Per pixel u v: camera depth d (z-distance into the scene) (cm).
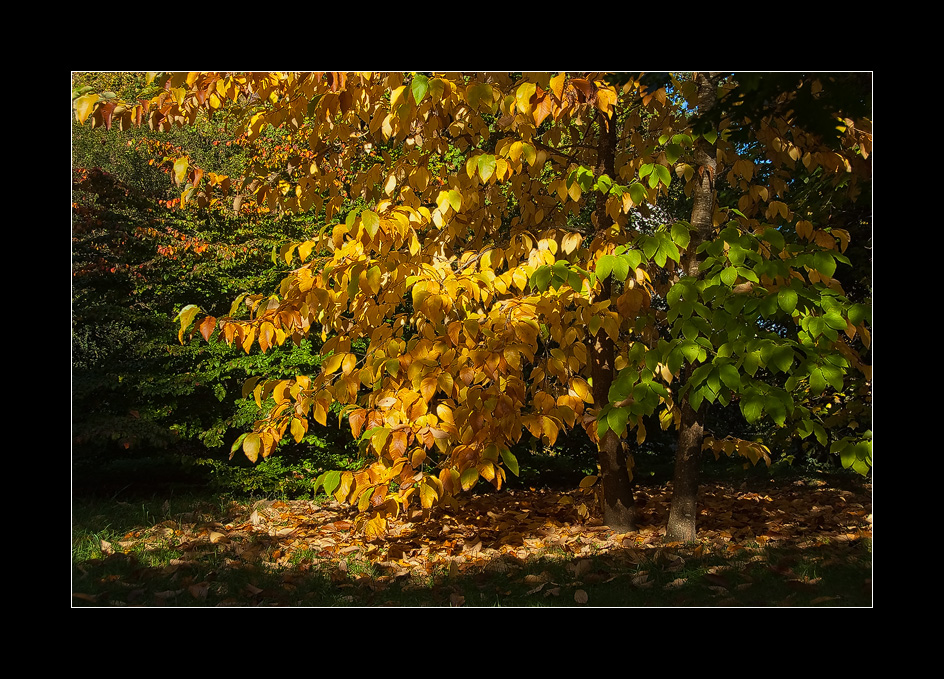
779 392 350
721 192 691
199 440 713
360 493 378
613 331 393
